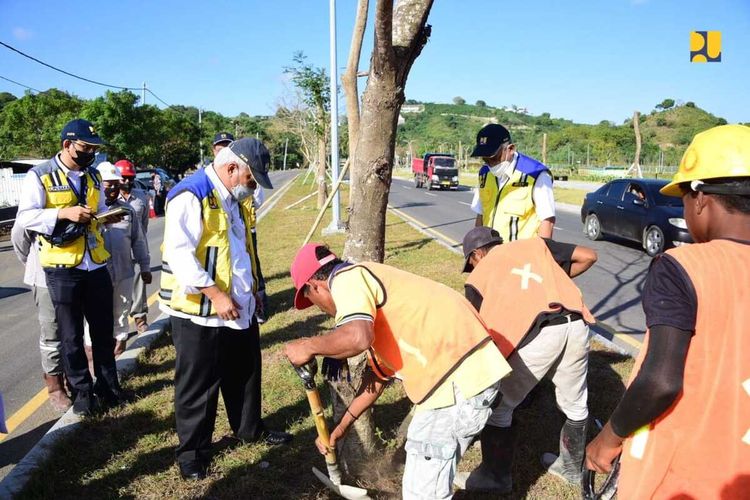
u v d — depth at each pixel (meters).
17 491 3.14
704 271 1.52
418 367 2.39
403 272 2.51
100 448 3.64
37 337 6.62
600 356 5.07
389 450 3.47
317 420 2.64
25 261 4.21
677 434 1.58
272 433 3.71
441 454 2.38
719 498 1.53
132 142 30.34
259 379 3.64
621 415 1.63
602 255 11.27
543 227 4.00
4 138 28.69
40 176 3.89
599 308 7.20
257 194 4.77
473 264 3.48
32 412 4.50
